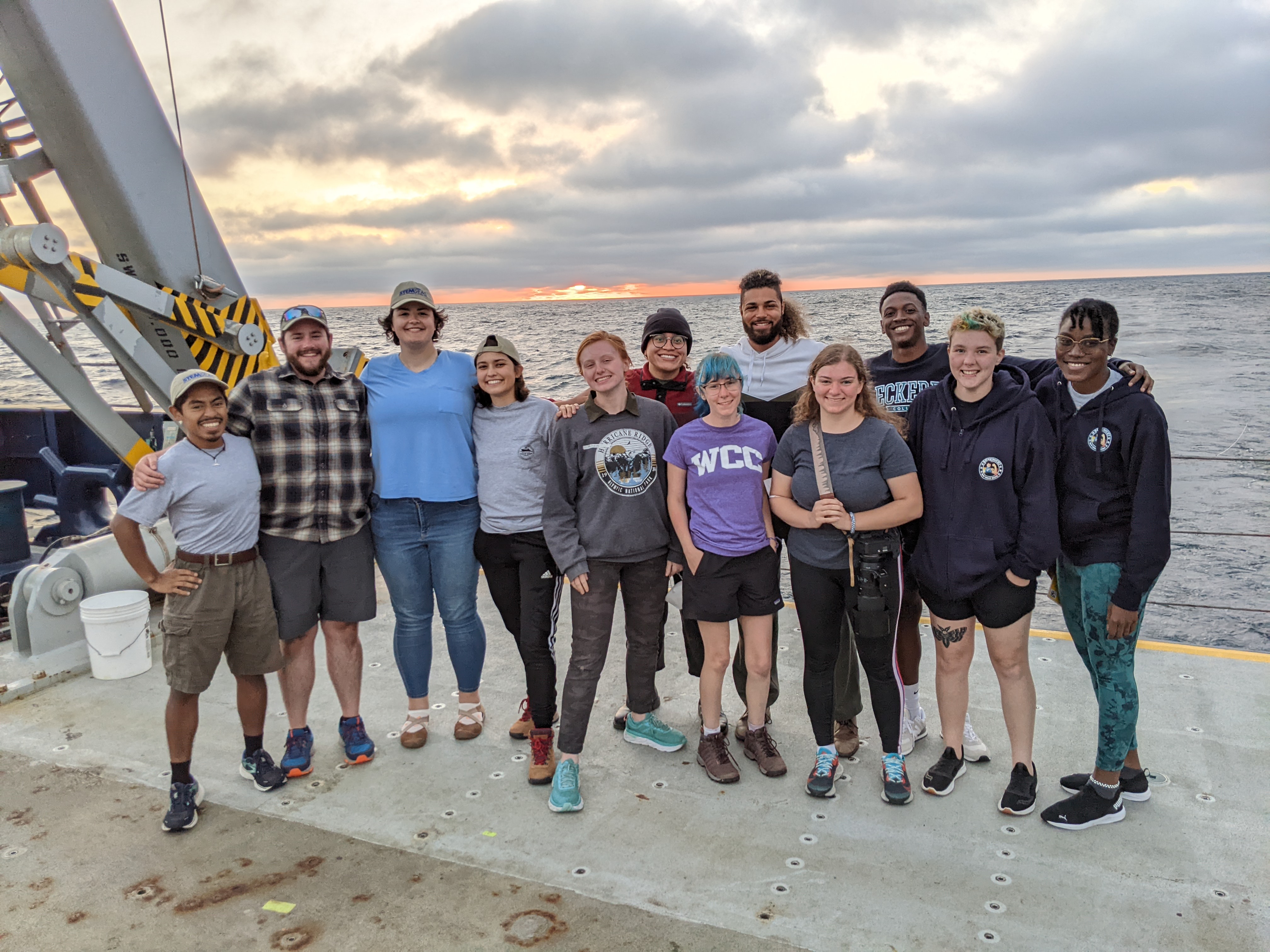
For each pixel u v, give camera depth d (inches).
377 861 96.7
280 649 113.3
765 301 122.6
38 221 180.4
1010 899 87.8
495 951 80.7
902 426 108.0
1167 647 154.6
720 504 108.9
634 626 118.6
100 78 159.0
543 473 119.4
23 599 154.2
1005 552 100.0
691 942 81.8
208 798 111.5
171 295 167.9
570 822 105.0
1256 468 515.2
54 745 127.0
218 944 82.3
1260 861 93.4
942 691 109.9
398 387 118.8
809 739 128.1
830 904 87.4
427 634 125.3
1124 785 105.7
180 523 103.7
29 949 81.7
